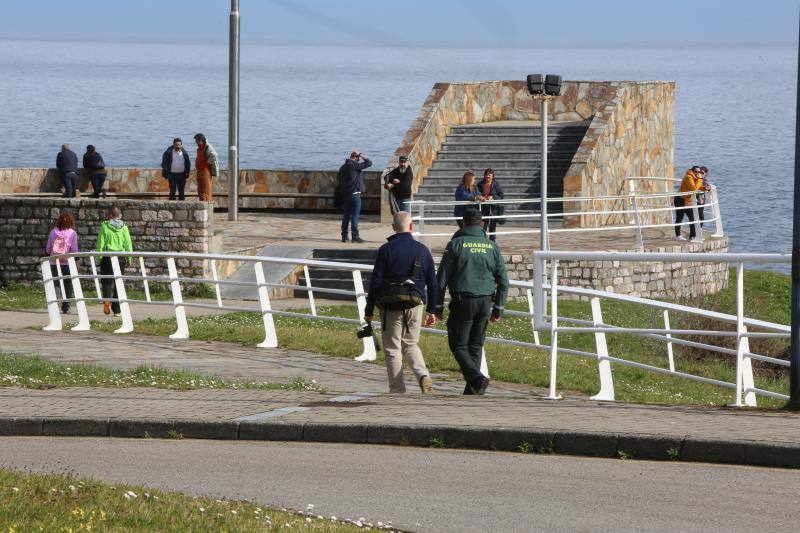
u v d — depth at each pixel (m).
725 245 48.97
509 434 16.50
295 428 17.45
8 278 44.22
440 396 20.36
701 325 35.16
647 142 57.97
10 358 24.62
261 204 58.69
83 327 32.44
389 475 15.23
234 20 53.22
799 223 17.70
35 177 57.12
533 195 54.00
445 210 53.81
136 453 16.70
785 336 18.50
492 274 21.59
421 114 56.16
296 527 12.52
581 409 18.30
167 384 21.89
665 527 12.87
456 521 13.23
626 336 35.59
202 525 12.47
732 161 130.75
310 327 33.75
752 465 15.27
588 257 20.42
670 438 15.67
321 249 44.69
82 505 12.95
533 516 13.35
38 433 18.12
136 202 42.53
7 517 12.44
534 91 36.22
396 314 21.33
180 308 30.12
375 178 58.03
